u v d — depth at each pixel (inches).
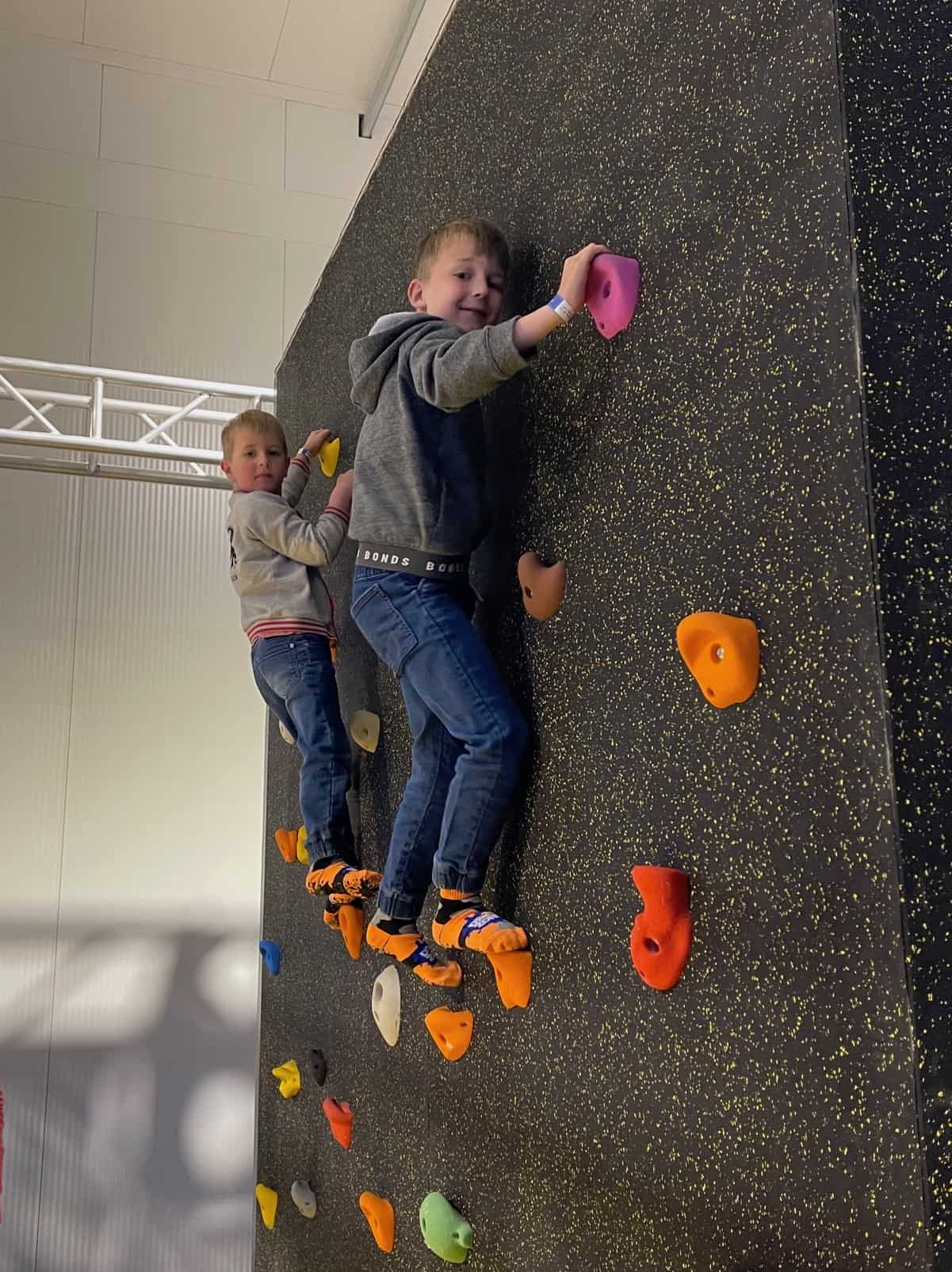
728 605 39.6
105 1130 156.3
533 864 52.9
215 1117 161.5
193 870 166.9
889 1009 31.2
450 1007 63.1
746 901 37.8
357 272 86.7
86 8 169.3
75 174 176.7
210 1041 163.2
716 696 38.9
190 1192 158.2
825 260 35.7
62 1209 152.3
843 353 34.6
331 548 77.8
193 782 169.2
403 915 58.8
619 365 47.5
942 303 35.8
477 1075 59.3
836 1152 33.0
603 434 48.5
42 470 139.9
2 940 156.6
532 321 47.5
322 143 192.4
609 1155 45.6
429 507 55.4
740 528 39.1
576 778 49.5
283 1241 97.0
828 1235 33.1
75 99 178.7
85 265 175.2
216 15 171.3
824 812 34.3
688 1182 40.1
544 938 51.6
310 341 102.3
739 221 40.0
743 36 40.4
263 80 187.5
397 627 56.0
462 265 55.9
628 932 45.0
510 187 58.9
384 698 78.8
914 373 34.8
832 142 35.7
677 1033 41.2
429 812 57.9
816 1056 34.0
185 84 185.8
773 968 36.2
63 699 164.7
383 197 80.4
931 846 31.8
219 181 184.9
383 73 185.2
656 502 44.3
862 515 33.4
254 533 79.0
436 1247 60.2
